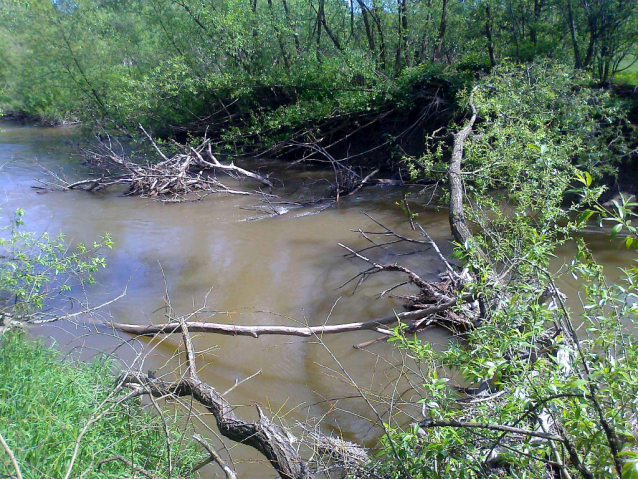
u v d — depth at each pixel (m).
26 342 4.81
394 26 15.01
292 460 3.33
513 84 9.48
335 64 14.57
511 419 2.64
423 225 9.17
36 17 16.78
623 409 2.30
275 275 7.38
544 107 8.68
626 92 10.70
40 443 3.16
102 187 12.98
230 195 12.16
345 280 7.05
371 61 13.98
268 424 3.58
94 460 3.15
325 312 6.21
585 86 9.79
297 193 12.04
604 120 9.83
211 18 15.03
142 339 5.75
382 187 12.02
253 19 15.19
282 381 4.95
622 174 9.37
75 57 17.00
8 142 19.73
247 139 14.97
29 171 14.91
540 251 3.23
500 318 2.94
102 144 15.11
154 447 3.60
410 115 13.32
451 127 10.43
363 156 13.97
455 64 13.20
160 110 16.30
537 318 2.83
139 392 3.87
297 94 15.03
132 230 9.71
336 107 13.91
